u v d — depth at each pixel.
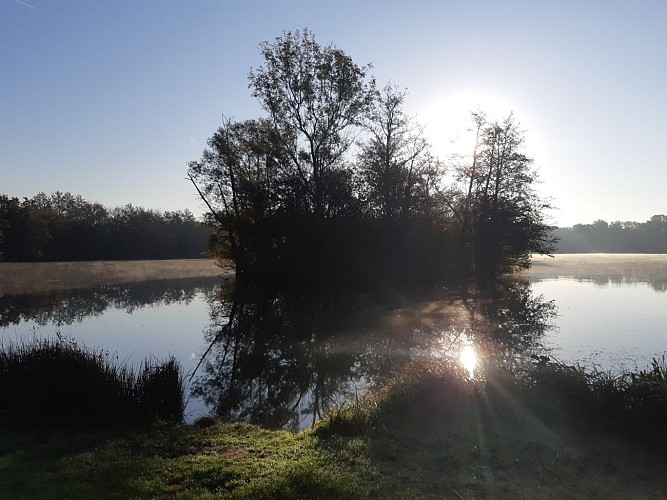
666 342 18.78
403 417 8.93
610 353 16.80
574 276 57.34
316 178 44.97
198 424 9.92
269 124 45.97
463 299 36.00
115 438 8.73
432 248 47.22
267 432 9.16
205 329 24.98
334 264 44.34
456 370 10.25
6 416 9.95
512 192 47.97
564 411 8.73
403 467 6.91
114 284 51.50
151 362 14.91
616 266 79.88
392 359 17.12
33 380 10.20
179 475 6.73
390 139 45.81
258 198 47.75
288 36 44.72
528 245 47.75
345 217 44.06
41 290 44.59
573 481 6.49
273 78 44.78
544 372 9.85
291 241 45.53
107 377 10.50
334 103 44.88
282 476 6.42
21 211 89.81
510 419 8.68
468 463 7.07
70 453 7.98
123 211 121.31
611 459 7.19
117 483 6.53
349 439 8.09
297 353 19.02
